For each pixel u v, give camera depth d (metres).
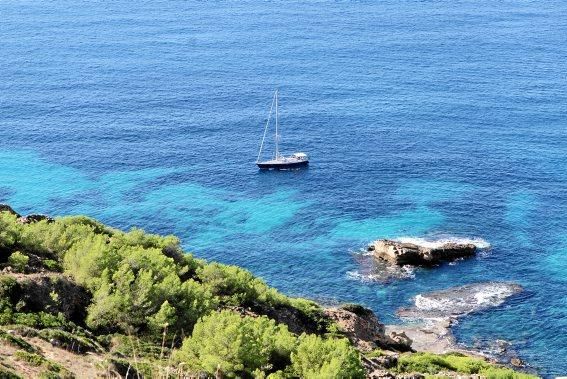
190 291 43.38
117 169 128.38
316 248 97.25
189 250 97.00
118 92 181.12
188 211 110.25
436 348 72.31
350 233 101.88
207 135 148.62
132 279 40.78
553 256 93.81
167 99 175.50
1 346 28.50
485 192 116.00
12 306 34.69
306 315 57.91
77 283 40.88
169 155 136.00
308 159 133.38
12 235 44.88
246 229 103.94
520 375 52.06
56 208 111.06
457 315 79.56
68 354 30.38
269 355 39.22
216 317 38.94
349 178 123.69
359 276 89.06
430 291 85.19
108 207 111.62
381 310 81.00
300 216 108.06
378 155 135.00
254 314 51.09
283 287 86.62
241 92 181.75
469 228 102.69
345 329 59.41
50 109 164.88
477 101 170.38
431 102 170.50
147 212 109.69
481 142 141.50
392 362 52.62
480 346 73.00
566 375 68.06
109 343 35.28
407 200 113.38
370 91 181.38
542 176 122.56
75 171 127.12
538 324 77.44
